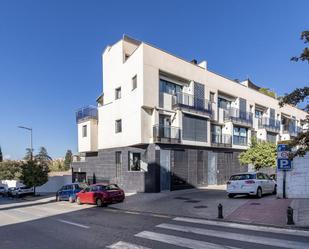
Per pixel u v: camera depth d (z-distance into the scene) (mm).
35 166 39938
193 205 17672
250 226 11578
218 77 36438
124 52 31391
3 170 76750
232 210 15023
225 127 37188
